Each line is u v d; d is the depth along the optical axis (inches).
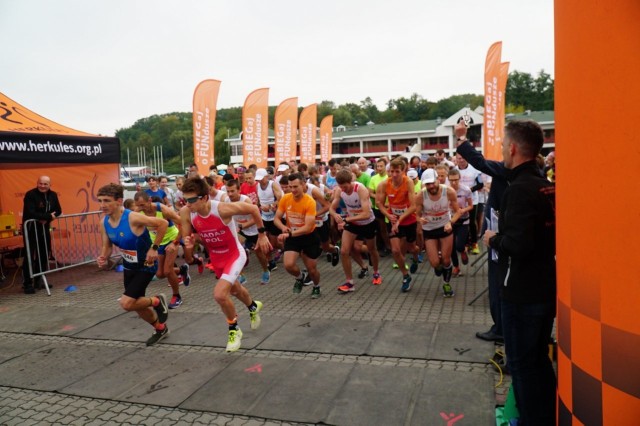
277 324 212.2
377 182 340.2
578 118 69.6
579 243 70.8
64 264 358.6
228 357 177.8
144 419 135.7
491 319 202.8
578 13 68.4
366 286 273.6
